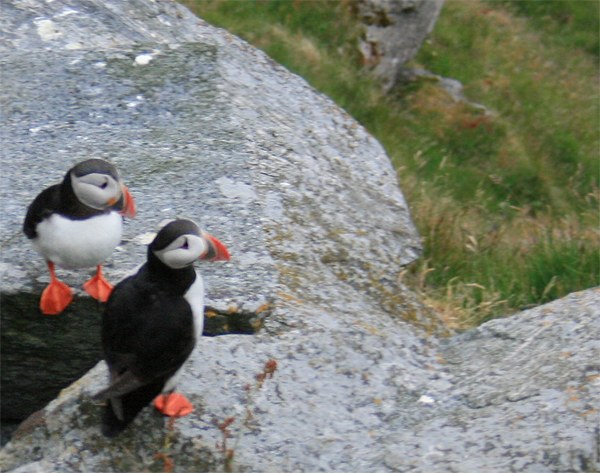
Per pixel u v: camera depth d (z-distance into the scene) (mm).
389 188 13352
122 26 14898
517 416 7484
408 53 27797
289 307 9055
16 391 9422
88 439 7219
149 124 11789
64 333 9000
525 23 34844
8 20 14086
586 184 27484
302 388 7977
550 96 30953
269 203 10688
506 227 18922
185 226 6906
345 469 7230
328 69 25688
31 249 9211
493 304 13109
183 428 7316
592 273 14117
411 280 13203
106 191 7824
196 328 6949
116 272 9078
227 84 12867
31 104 11961
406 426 7754
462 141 27406
